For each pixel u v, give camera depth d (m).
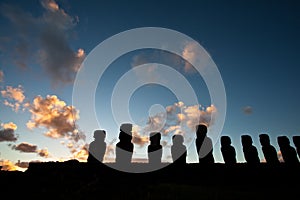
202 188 11.25
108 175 13.02
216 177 13.38
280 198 9.73
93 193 10.26
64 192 10.38
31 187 11.23
